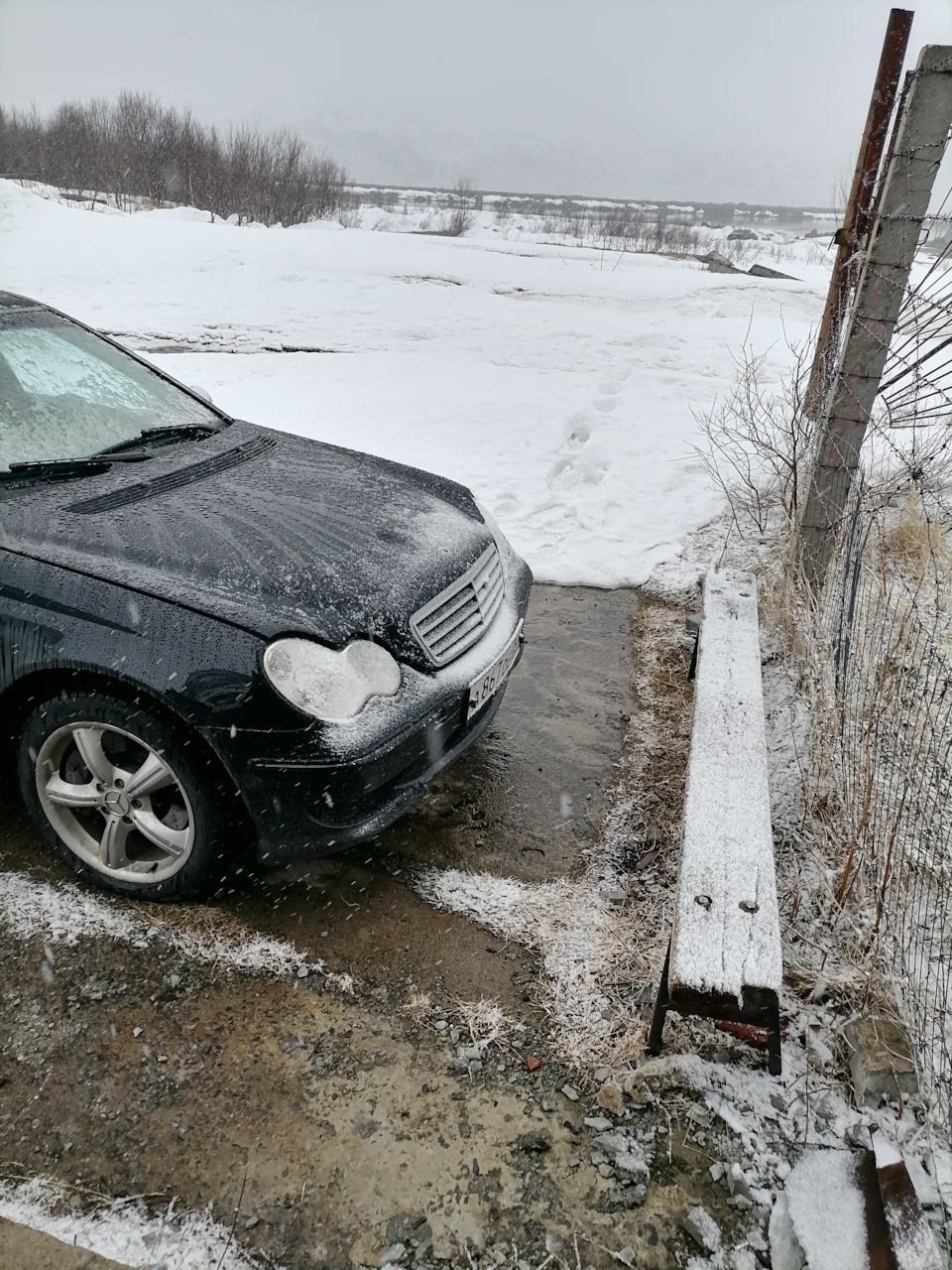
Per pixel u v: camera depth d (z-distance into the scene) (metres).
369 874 2.70
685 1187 1.83
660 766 3.34
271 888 2.61
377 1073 2.06
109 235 17.19
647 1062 2.09
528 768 3.30
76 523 2.53
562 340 10.60
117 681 2.28
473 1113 1.97
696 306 13.60
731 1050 2.13
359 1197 1.80
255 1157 1.87
